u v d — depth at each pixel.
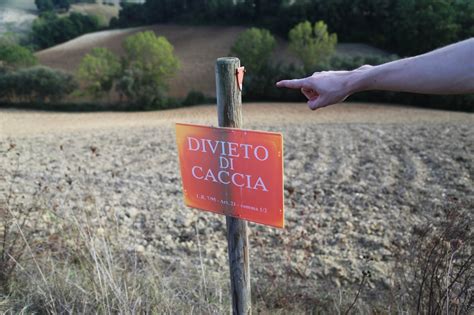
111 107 34.94
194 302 3.49
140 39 36.12
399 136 12.91
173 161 10.95
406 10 40.31
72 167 10.16
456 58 1.39
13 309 3.14
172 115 30.08
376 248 5.64
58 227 4.50
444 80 1.42
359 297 4.35
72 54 50.44
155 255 5.16
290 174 9.38
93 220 5.82
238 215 2.30
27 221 4.90
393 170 9.40
